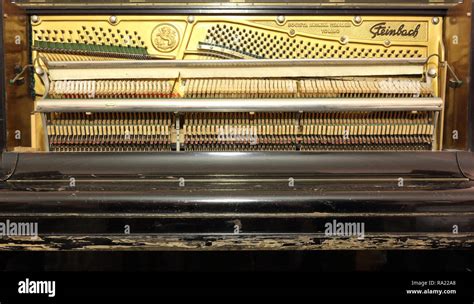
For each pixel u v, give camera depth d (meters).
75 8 1.79
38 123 1.78
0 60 1.67
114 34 1.83
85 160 1.58
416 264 1.55
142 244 1.46
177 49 1.84
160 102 1.66
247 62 1.77
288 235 1.46
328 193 1.47
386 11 1.83
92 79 1.77
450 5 1.78
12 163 1.57
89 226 1.44
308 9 1.82
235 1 1.76
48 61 1.74
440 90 1.82
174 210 1.45
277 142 1.74
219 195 1.46
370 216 1.45
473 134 1.72
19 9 1.75
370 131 1.75
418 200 1.45
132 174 1.57
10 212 1.42
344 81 1.78
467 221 1.46
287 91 1.72
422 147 1.76
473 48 1.70
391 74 1.80
